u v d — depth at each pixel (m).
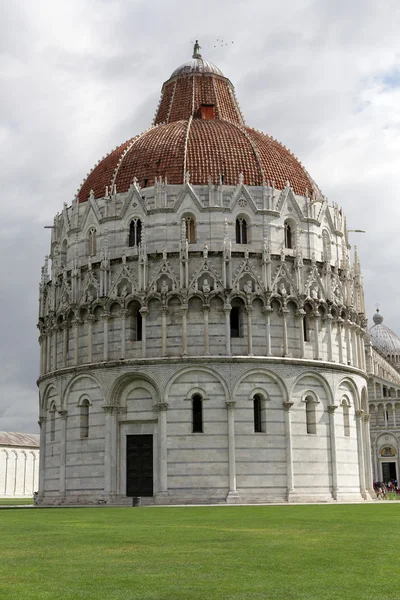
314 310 83.94
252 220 84.19
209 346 79.56
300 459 79.88
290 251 85.31
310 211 88.19
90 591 19.89
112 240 85.31
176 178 86.00
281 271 83.19
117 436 79.94
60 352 87.62
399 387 156.88
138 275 81.81
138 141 92.12
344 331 88.56
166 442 77.50
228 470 76.88
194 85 103.00
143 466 78.94
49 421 88.31
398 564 24.30
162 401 78.12
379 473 155.12
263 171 87.88
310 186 92.50
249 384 79.12
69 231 89.88
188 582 21.17
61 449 83.56
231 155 88.12
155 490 77.31
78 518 49.91
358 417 88.06
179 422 77.88
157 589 20.17
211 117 100.00
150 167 87.69
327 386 83.50
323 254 88.75
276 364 80.06
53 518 50.16
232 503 75.44
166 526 40.94
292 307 83.06
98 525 42.28
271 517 48.66
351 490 84.31
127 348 81.19
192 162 86.88
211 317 80.31
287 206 86.50
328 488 81.44
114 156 93.50
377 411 157.50
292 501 77.44
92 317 83.25
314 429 81.81
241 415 78.38
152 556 26.72
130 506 72.94
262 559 25.62
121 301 81.69
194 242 83.38
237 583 20.97
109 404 80.12
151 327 80.69
